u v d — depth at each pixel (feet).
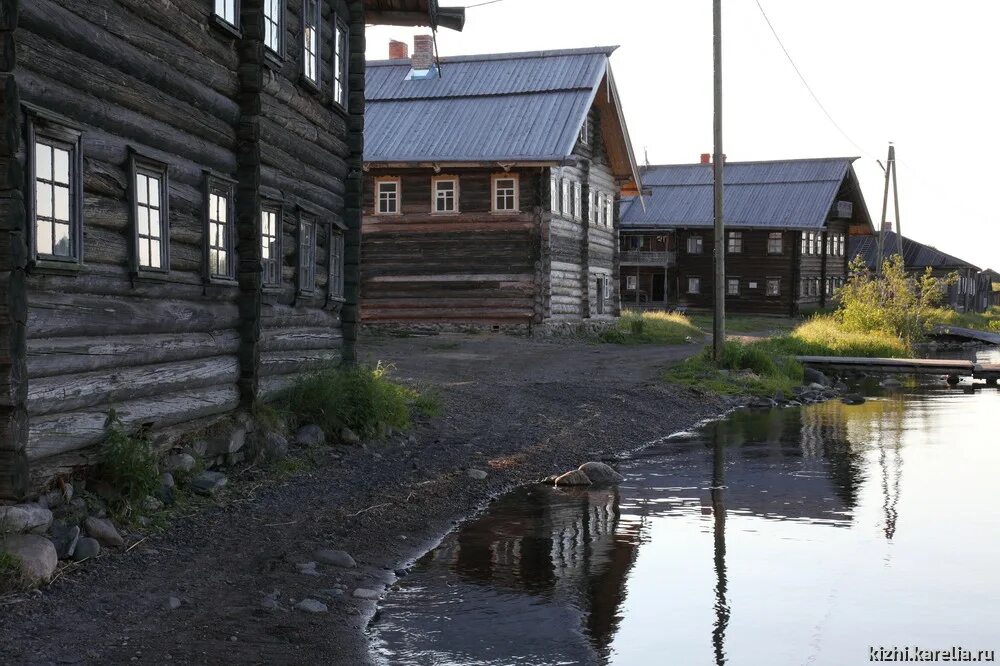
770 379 79.46
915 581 27.22
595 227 119.55
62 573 23.13
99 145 27.12
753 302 190.60
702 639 22.65
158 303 30.60
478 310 103.60
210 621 21.95
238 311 36.81
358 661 20.71
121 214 28.19
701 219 192.75
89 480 27.30
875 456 48.70
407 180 104.83
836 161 196.85
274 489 33.73
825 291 200.03
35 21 24.09
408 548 30.04
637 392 68.49
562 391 65.57
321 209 46.19
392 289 105.09
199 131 33.30
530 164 99.55
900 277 125.18
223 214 35.53
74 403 26.07
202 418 34.42
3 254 22.99
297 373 43.39
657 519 34.53
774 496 38.73
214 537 28.02
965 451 50.37
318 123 45.37
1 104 22.84
